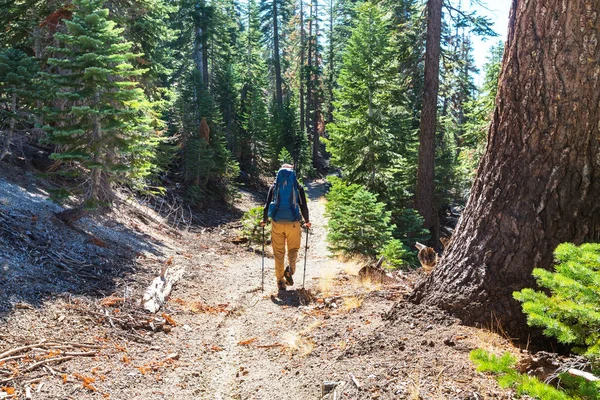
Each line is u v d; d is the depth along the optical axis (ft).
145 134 31.35
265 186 112.06
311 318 16.07
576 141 10.65
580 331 7.94
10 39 38.09
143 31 44.75
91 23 22.48
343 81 56.18
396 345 11.34
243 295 21.36
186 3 104.88
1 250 16.94
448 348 10.59
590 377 7.11
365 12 55.01
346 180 54.44
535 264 10.91
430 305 12.48
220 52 135.85
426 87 45.27
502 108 11.94
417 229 40.86
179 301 19.01
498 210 11.61
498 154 11.95
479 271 11.68
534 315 8.07
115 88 23.70
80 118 23.43
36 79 26.99
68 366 11.39
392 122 61.41
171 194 59.67
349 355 11.75
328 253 38.14
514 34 11.69
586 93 10.47
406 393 9.17
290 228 21.18
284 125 136.26
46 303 14.62
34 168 31.37
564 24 10.61
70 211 23.21
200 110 79.46
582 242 10.57
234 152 112.78
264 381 11.77
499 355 9.77
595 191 10.65
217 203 70.13
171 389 11.39
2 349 11.28
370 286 19.98
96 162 22.79
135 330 14.90
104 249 22.93
